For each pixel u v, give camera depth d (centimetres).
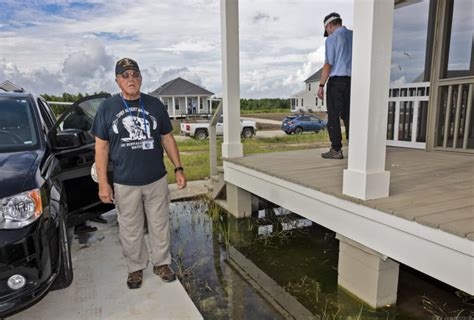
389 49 213
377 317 224
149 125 220
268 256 334
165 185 237
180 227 420
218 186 495
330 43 359
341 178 296
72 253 300
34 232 179
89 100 317
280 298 258
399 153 437
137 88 213
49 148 253
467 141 415
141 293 232
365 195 221
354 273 245
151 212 238
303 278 288
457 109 416
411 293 252
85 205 299
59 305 218
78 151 293
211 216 455
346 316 228
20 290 173
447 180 278
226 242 371
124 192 222
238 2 418
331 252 339
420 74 467
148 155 221
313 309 241
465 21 400
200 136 1675
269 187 352
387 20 209
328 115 389
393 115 511
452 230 165
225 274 299
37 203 185
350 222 241
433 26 439
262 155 456
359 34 214
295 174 320
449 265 172
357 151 225
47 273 187
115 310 213
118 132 212
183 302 222
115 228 362
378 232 216
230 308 247
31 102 279
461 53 408
